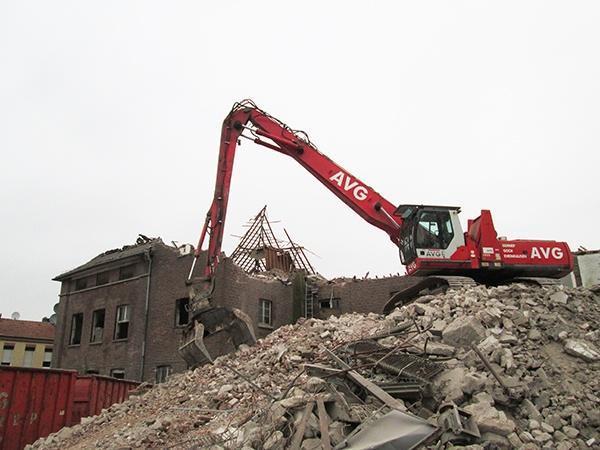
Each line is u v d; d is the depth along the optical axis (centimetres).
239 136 1423
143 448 731
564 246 1263
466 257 1220
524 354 691
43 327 4291
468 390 602
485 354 684
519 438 538
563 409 600
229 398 855
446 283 1203
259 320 2183
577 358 701
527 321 769
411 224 1252
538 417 580
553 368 673
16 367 1153
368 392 622
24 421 1144
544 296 877
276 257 2636
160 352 2147
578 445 546
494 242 1234
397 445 459
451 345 737
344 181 1412
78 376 1393
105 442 871
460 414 542
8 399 1124
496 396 591
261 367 938
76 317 2656
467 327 739
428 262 1209
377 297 2309
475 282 1190
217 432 674
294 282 2405
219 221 1365
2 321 4181
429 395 627
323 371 687
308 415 559
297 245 2762
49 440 1071
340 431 543
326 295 2425
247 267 2623
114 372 2312
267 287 2264
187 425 784
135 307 2325
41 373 1200
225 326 1262
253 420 664
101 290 2530
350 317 1170
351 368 661
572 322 805
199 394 955
